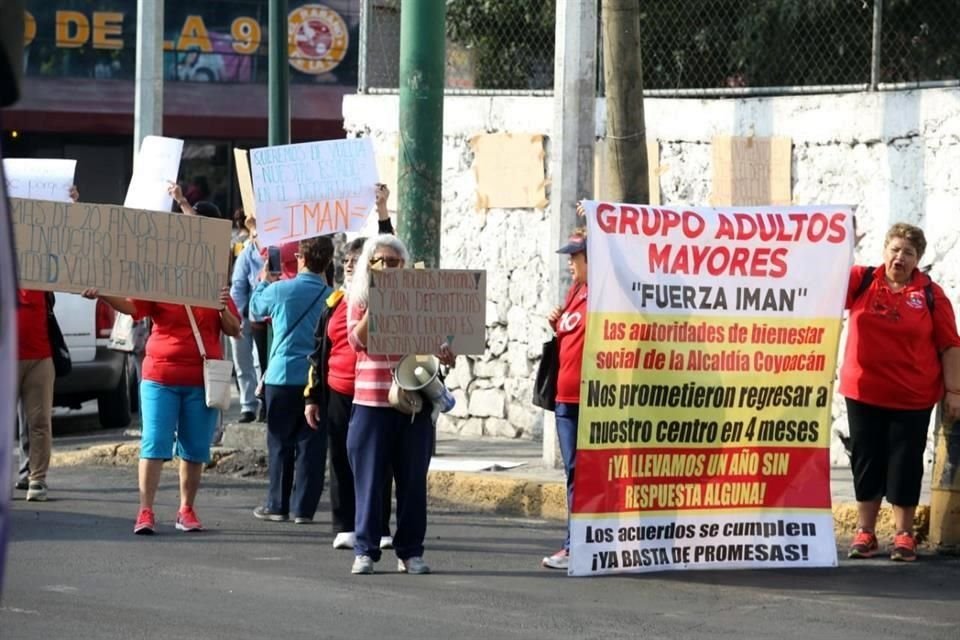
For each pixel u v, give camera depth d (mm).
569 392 23469
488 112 37344
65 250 25672
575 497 22781
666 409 23141
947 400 24750
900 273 24547
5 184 9422
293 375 27891
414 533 23266
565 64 31469
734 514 23625
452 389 37969
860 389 24734
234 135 73312
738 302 23344
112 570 23203
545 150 36531
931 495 25922
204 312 26688
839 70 34281
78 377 39781
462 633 19203
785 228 23516
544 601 21281
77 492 31516
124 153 74438
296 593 21625
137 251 26000
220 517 28672
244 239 42125
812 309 23656
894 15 33531
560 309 23969
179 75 73250
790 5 34906
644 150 30297
